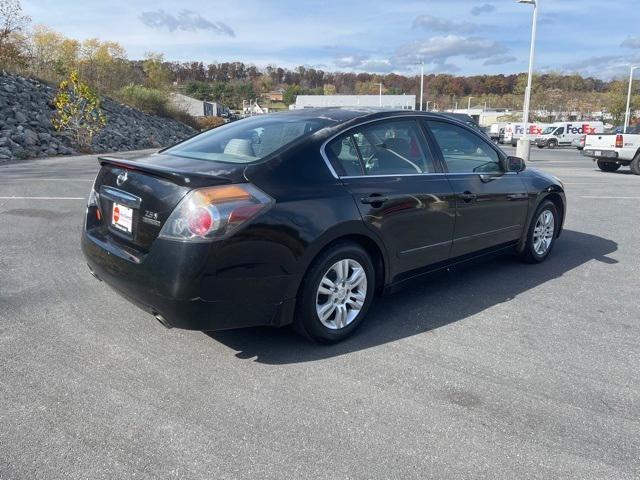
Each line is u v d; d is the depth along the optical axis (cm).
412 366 333
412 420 275
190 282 293
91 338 355
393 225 380
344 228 343
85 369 315
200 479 227
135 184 327
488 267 557
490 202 472
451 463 243
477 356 349
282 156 337
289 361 335
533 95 6938
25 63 2488
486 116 8131
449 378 319
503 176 501
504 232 504
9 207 772
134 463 236
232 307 308
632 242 677
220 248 295
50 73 2694
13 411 270
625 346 369
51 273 481
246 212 302
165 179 310
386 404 289
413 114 428
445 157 440
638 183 1344
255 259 307
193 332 370
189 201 296
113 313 396
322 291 345
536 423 275
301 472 234
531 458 248
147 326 377
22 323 375
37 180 1065
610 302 455
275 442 254
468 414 282
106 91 3250
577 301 456
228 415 274
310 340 356
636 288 493
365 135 385
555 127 4091
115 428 260
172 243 296
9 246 565
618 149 1645
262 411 279
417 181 404
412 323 401
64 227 657
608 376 326
